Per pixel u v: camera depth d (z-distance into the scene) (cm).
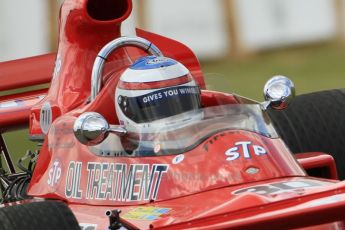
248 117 2105
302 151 2478
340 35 6344
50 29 5762
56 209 1928
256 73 5575
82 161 2133
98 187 2080
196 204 1925
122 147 2080
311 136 2500
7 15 5681
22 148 4000
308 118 2523
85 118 2002
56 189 2172
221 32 6172
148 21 5944
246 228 1773
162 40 2544
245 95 4834
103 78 2280
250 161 2014
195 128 2056
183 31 6081
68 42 2447
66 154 2183
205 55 6134
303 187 1898
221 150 2020
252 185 1970
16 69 2727
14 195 2431
